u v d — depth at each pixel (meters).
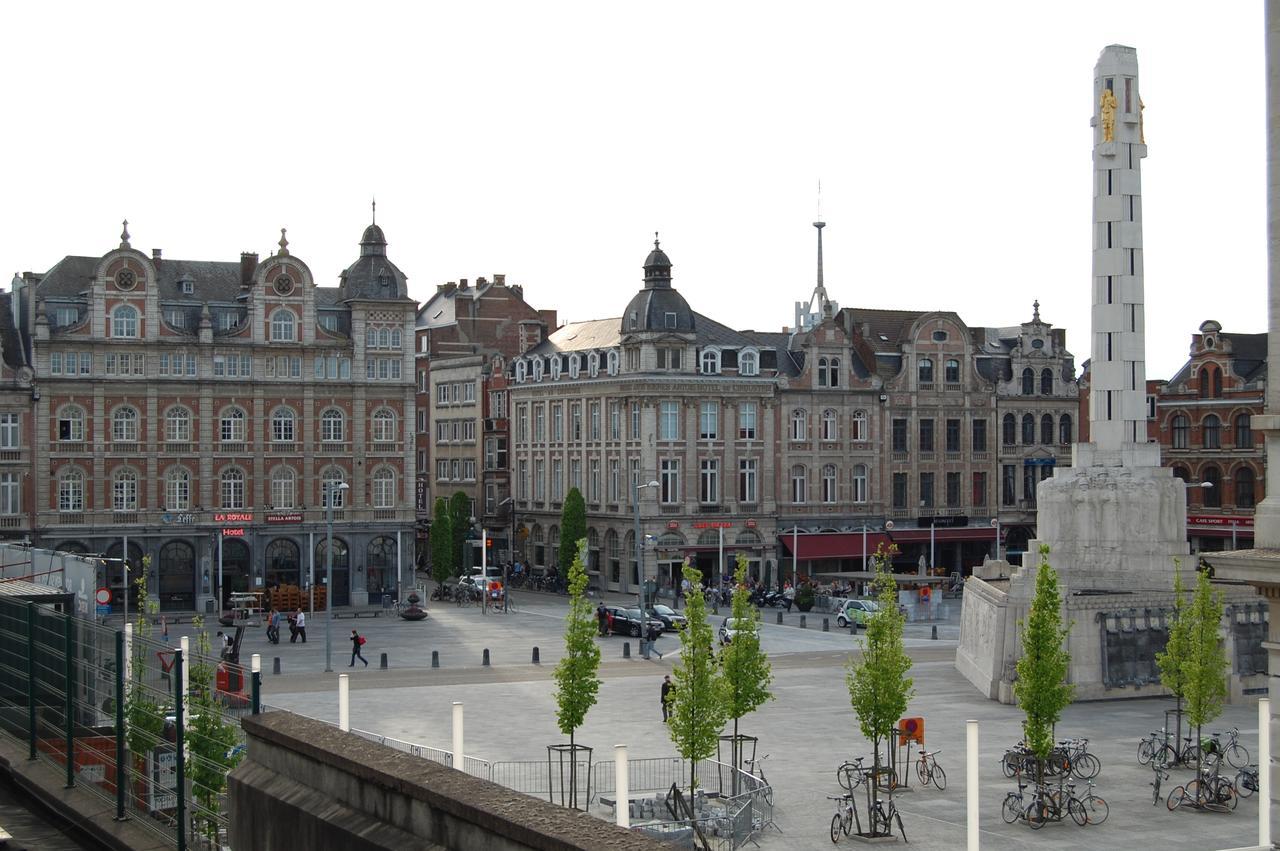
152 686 22.36
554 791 44.97
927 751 52.25
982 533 125.50
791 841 40.00
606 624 90.94
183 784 19.45
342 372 107.81
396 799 12.28
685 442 116.94
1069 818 42.62
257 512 104.69
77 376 99.75
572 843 10.04
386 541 108.88
